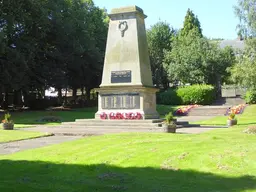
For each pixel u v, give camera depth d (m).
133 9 25.94
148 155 12.13
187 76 60.03
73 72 55.19
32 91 52.59
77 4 53.28
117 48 26.16
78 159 12.39
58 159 12.54
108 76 26.09
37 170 11.05
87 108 54.12
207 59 58.94
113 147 13.83
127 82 25.47
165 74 65.75
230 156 11.34
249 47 36.25
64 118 36.94
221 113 44.47
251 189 8.45
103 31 58.88
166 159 11.54
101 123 24.55
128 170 10.73
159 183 9.22
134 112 24.95
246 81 34.72
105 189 8.69
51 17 47.22
